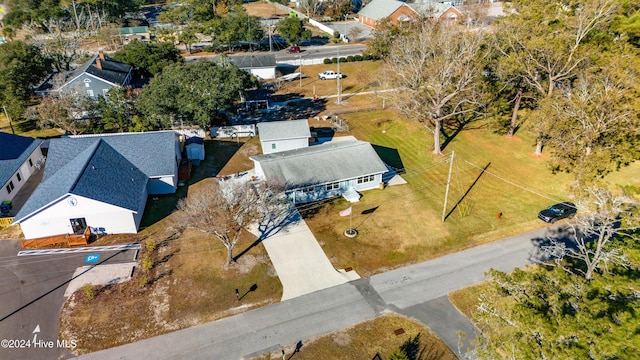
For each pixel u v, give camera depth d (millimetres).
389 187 42062
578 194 34312
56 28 88625
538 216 36844
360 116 58594
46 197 33781
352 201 39594
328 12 116750
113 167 37781
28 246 33625
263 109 61688
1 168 40469
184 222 33156
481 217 37156
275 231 35625
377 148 49938
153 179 40062
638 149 37562
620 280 18000
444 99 44344
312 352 24953
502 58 45344
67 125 50438
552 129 39656
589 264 23359
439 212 37875
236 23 86438
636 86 35906
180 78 48156
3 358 24438
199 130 52219
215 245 34000
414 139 51656
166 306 28203
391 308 28016
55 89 59594
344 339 25797
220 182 42500
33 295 28984
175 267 31578
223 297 28969
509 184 41844
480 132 52188
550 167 41906
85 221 34188
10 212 38344
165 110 47781
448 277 30594
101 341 25641
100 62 63562
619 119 36406
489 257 32469
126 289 29500
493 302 20406
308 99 65375
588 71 40562
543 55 42531
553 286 19688
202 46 93375
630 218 21562
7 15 98750
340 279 30578
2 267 31453
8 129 55438
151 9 129625
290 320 27172
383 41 76312
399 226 36062
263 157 42344
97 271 31109
